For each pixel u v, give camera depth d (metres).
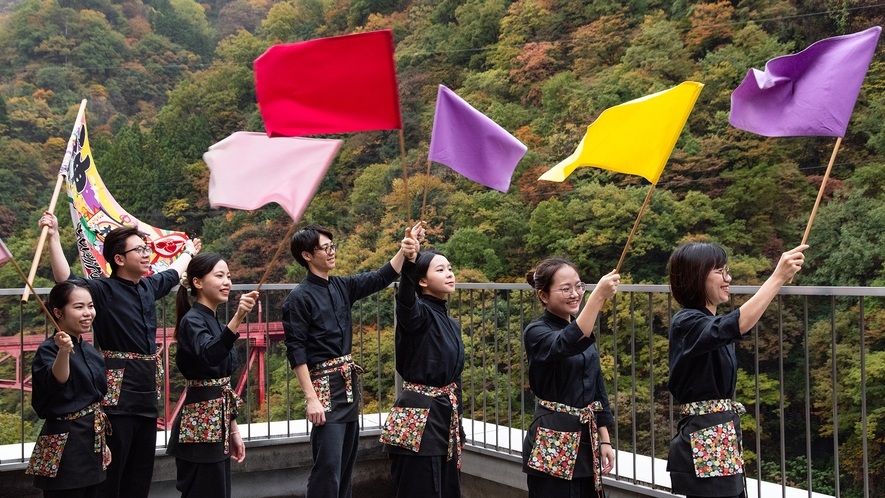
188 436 3.52
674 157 30.91
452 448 3.41
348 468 3.69
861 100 27.20
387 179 40.47
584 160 2.88
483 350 4.30
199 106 52.38
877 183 25.64
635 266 29.77
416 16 49.81
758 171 28.66
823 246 25.12
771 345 17.44
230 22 63.34
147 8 64.31
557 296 3.07
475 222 34.72
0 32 60.12
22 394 3.98
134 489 3.58
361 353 4.80
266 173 3.25
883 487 15.91
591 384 3.06
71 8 60.16
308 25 56.03
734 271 26.94
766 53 31.25
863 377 2.93
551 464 2.98
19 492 3.90
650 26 36.34
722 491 2.70
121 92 56.62
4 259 3.06
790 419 17.00
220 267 3.66
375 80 2.99
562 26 41.09
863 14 29.25
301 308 3.56
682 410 2.85
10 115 50.59
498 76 40.78
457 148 3.21
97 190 4.40
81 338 3.28
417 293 3.59
